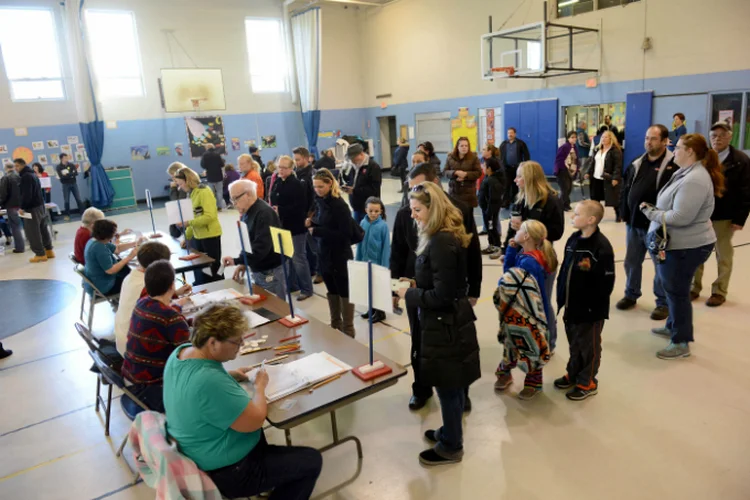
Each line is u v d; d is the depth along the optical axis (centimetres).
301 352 241
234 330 176
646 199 377
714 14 829
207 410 172
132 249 444
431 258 213
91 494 246
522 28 994
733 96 828
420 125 1424
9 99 1098
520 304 281
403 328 413
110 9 1175
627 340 365
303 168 505
